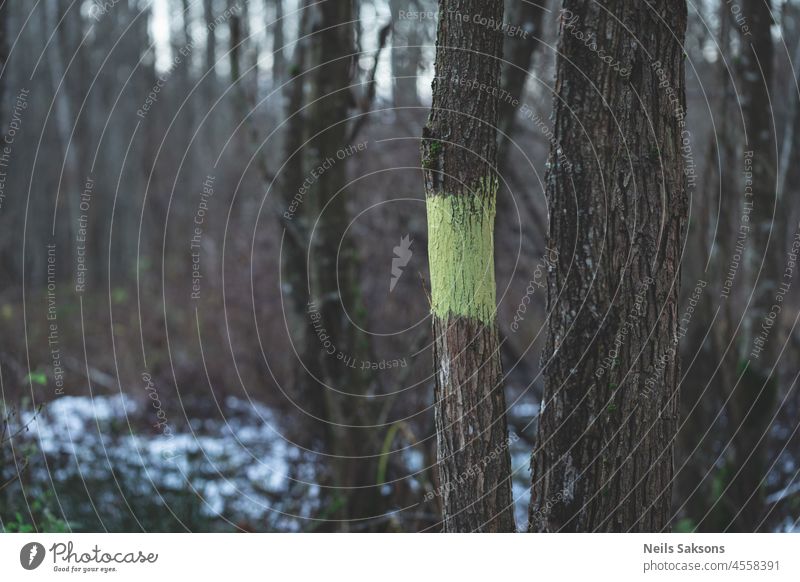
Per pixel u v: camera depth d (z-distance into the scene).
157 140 12.37
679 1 2.18
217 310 6.99
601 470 2.19
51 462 4.03
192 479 4.31
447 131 2.08
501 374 2.18
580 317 2.19
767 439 3.67
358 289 4.17
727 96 3.96
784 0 4.19
